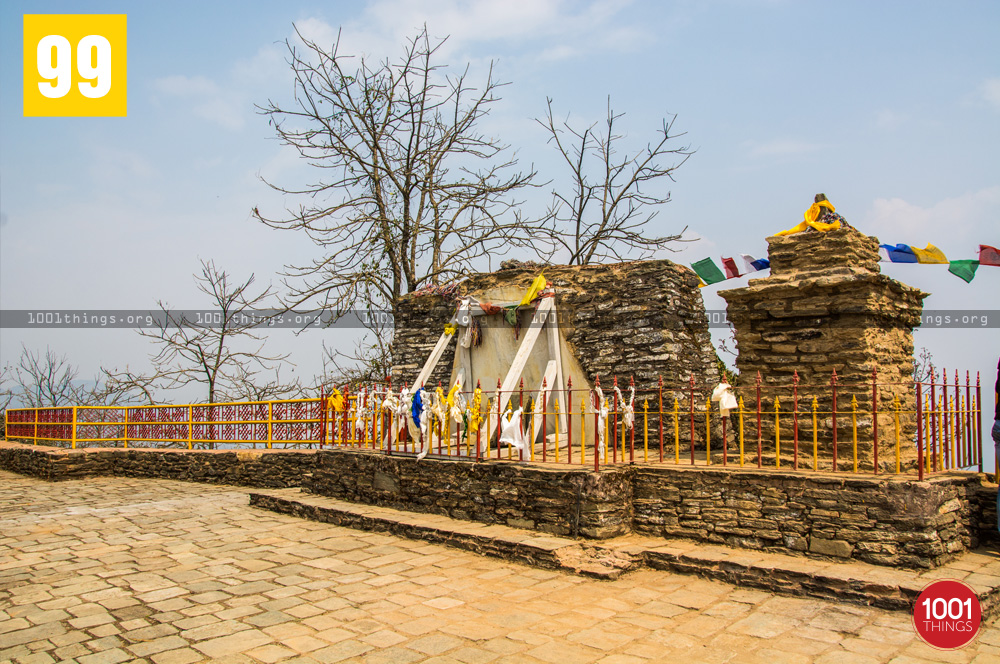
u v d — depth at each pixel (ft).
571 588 25.20
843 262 30.27
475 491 34.22
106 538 34.91
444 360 50.44
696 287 45.39
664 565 26.91
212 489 53.83
